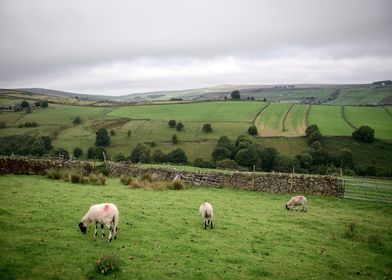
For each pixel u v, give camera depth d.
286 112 115.81
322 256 16.95
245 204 27.88
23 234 15.63
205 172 36.84
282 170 71.31
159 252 15.46
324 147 83.06
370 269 15.90
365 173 71.56
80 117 117.94
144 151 83.06
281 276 14.36
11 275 11.91
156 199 26.84
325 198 31.69
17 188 25.77
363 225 22.52
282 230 20.66
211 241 17.62
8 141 92.25
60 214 19.44
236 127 101.56
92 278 12.44
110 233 16.00
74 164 37.28
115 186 31.78
